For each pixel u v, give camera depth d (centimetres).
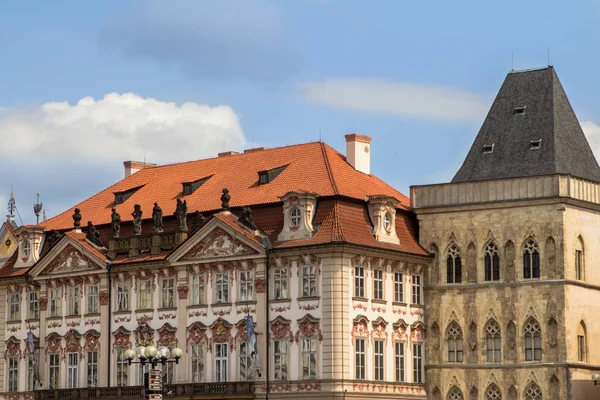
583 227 13788
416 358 14088
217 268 14025
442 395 14025
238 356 13750
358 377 13312
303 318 13300
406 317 13988
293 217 13562
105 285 14975
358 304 13388
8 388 15912
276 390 13412
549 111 14288
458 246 14088
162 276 14538
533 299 13562
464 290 14000
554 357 13400
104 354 14875
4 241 17025
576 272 13650
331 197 13488
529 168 14088
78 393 14888
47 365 15488
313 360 13225
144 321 14588
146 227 15025
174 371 14238
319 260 13300
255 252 13662
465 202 14050
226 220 13925
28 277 15750
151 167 16450
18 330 15900
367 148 14725
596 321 13812
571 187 13575
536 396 13462
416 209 14362
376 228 13712
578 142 14412
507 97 14625
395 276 13925
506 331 13712
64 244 15388
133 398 14362
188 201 14888
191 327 14150
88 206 16100
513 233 13750
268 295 13600
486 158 14412
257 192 14250
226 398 13638
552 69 14500
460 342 14000
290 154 14725
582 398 13462
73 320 15262
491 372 13750
